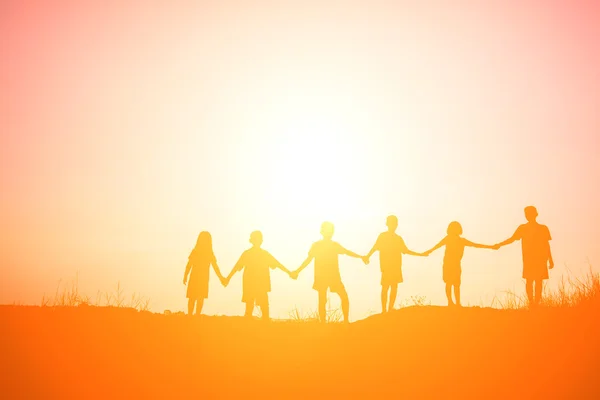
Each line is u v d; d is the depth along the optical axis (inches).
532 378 453.1
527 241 633.0
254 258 626.8
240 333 566.9
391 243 641.0
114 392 453.1
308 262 629.0
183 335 554.6
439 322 560.7
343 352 521.3
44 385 457.4
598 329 504.7
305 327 590.6
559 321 536.4
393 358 502.3
